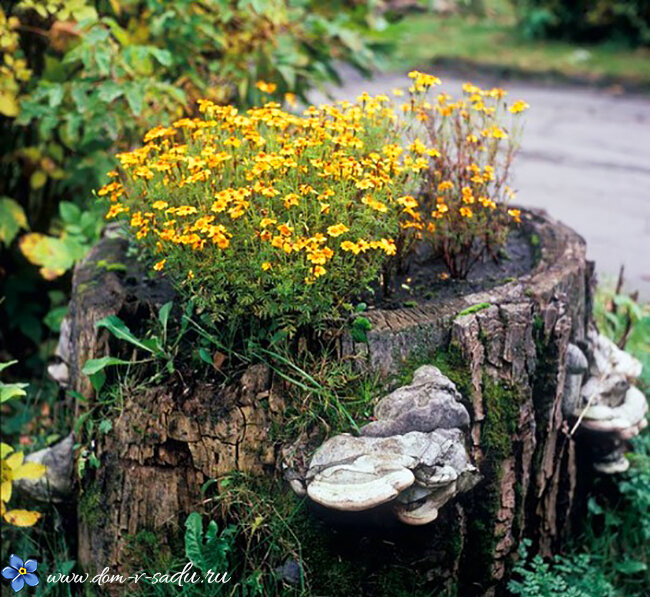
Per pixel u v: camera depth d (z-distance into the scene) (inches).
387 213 110.3
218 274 102.5
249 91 170.2
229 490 106.4
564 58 433.1
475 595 115.8
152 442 108.8
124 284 124.0
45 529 127.8
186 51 163.3
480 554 114.1
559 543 128.6
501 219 133.0
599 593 119.2
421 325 109.4
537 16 467.2
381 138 119.7
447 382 106.1
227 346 109.6
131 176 115.9
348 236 104.4
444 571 110.9
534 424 114.7
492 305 113.5
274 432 105.6
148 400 108.9
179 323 115.3
